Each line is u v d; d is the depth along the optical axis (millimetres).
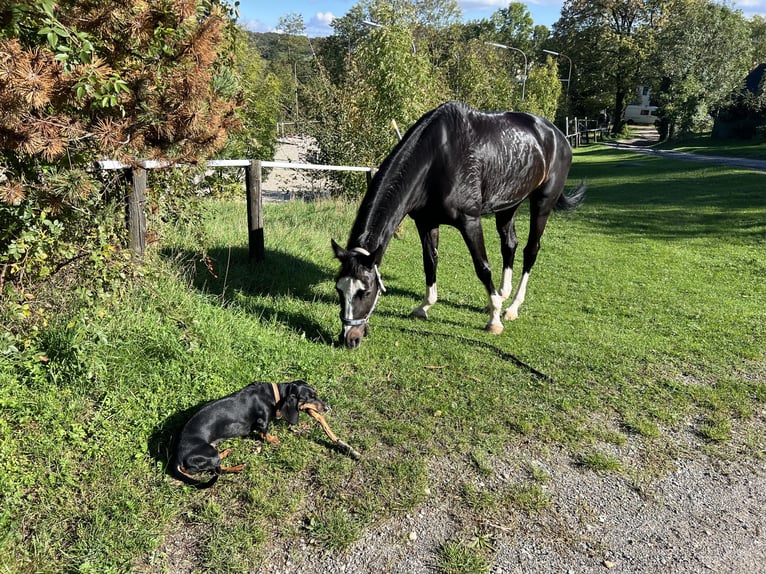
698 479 3189
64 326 3631
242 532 2574
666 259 8953
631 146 42156
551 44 57469
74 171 3074
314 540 2576
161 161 3699
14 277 3611
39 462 2820
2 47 2430
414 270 7527
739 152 29922
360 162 11297
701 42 41000
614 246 9992
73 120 3016
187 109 3256
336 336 4766
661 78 44625
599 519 2826
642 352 4898
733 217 12086
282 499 2826
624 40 46219
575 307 6352
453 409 3754
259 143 13086
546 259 8875
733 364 4727
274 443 3256
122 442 3059
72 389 3309
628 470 3238
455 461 3230
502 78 24828
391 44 10992
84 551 2400
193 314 4281
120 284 3607
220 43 3561
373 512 2781
